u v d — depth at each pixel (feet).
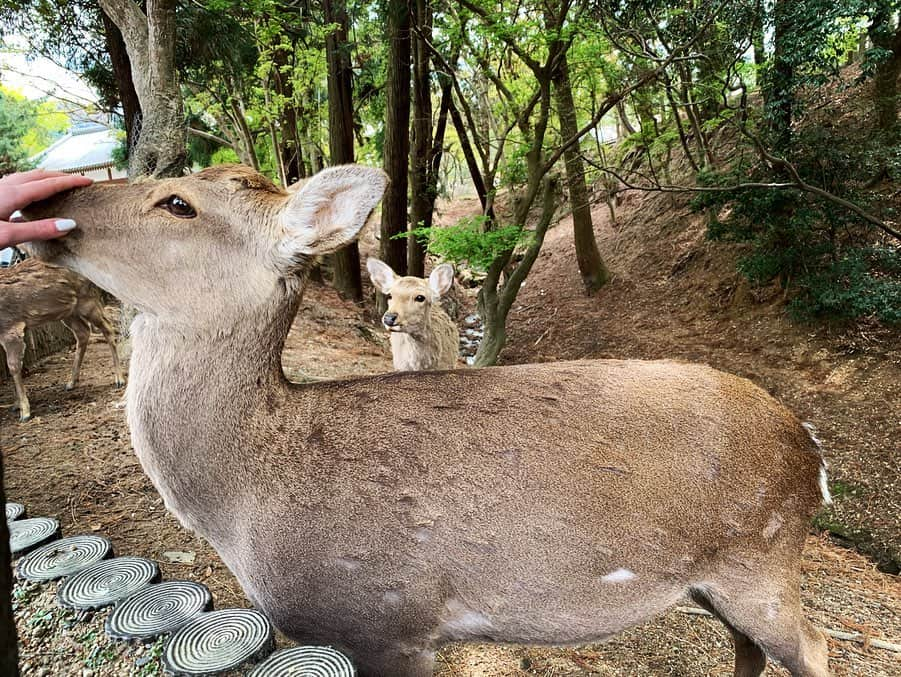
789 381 9.31
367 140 21.79
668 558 2.32
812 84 9.77
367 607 2.16
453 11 11.89
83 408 6.97
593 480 2.21
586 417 2.32
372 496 2.14
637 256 17.07
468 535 2.14
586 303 16.05
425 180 15.60
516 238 9.81
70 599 3.20
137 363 2.36
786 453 2.55
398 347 8.43
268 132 19.33
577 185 15.90
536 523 2.16
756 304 11.64
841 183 9.60
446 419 2.27
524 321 16.43
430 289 7.69
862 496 6.82
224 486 2.24
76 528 4.48
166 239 2.27
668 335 12.51
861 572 5.72
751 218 10.79
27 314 6.77
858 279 9.34
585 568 2.21
